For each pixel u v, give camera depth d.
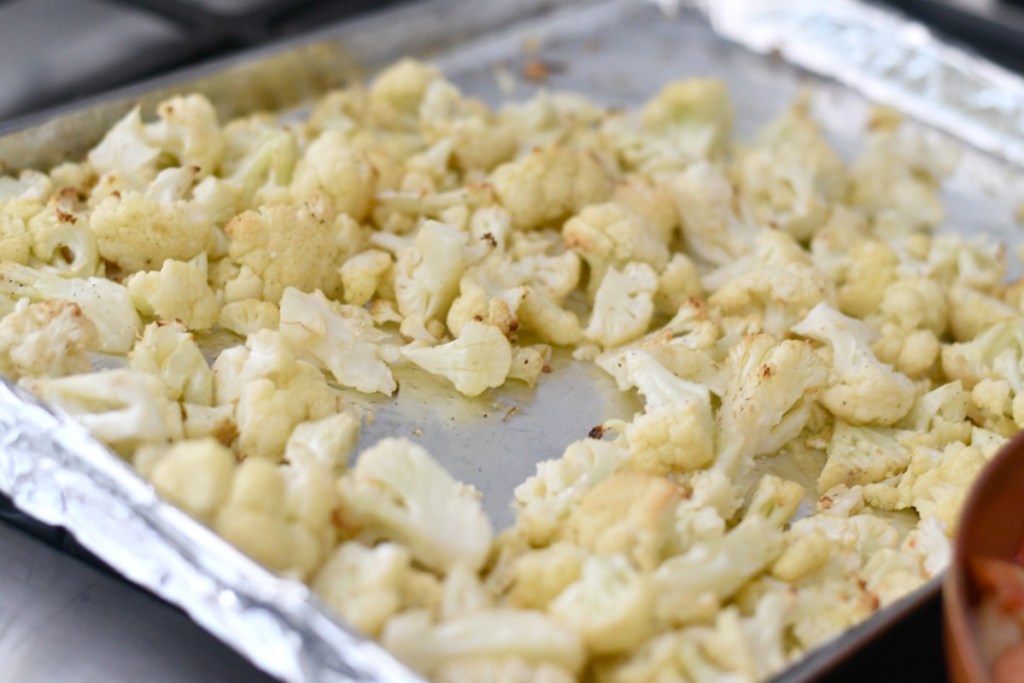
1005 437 0.68
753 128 0.88
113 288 0.67
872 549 0.62
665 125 0.84
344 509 0.59
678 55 0.93
